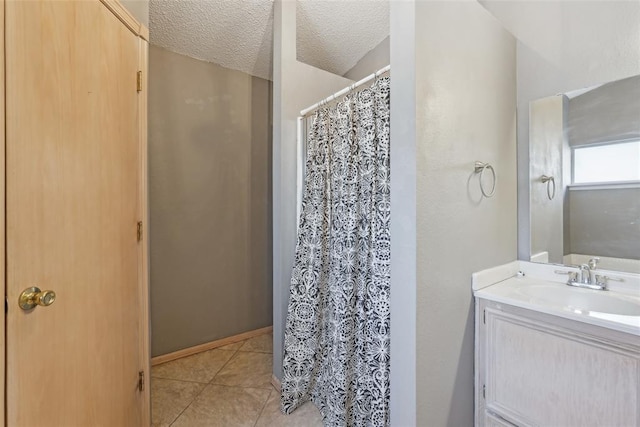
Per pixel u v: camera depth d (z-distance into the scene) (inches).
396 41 48.4
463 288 54.6
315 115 76.4
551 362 47.0
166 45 91.7
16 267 35.3
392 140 49.8
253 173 111.7
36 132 37.4
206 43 93.7
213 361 94.7
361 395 59.9
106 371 48.8
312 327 72.4
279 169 80.7
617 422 40.9
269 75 112.7
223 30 90.3
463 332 54.7
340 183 67.0
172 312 95.8
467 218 55.3
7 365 34.5
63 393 40.9
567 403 45.4
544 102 66.1
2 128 34.0
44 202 38.3
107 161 48.8
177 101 95.1
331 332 67.6
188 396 76.8
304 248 75.1
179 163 96.1
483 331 55.9
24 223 36.1
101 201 47.5
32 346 36.9
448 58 51.4
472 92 56.5
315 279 72.4
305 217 75.5
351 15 94.2
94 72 45.9
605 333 41.8
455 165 52.7
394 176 49.4
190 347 99.0
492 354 54.5
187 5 80.4
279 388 78.9
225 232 105.7
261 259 114.0
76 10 42.6
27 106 36.4
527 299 51.1
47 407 38.7
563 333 45.7
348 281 62.8
